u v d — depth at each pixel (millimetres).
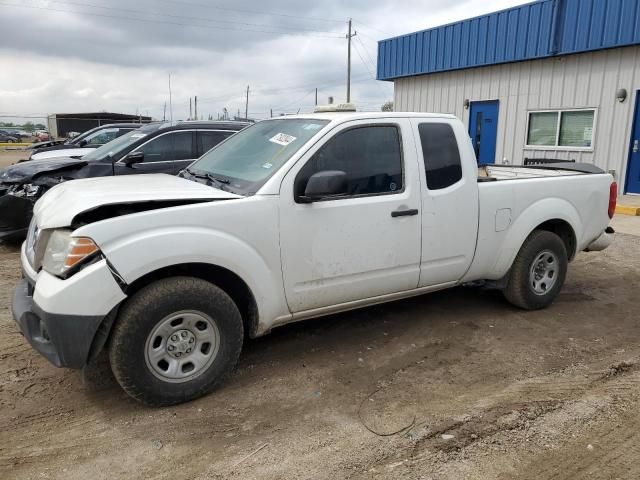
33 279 3418
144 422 3291
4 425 3242
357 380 3838
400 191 4164
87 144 12492
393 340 4535
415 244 4270
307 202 3725
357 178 3992
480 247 4699
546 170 6395
